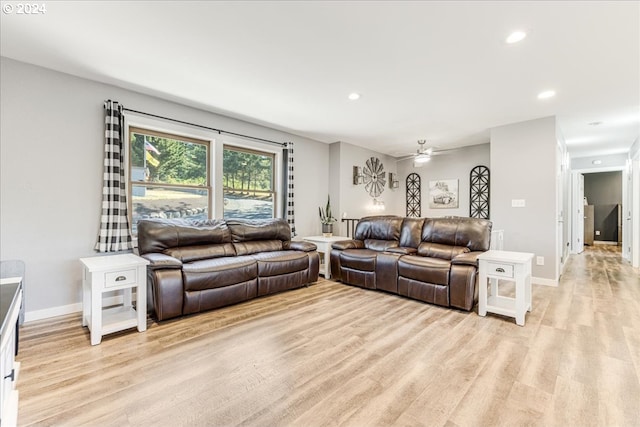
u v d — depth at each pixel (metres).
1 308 1.10
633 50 2.39
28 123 2.71
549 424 1.45
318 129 4.86
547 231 4.07
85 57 2.58
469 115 4.06
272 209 5.01
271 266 3.51
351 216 5.96
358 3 1.85
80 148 2.99
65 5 1.89
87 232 3.04
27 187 2.72
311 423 1.47
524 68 2.72
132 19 2.04
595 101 3.52
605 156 6.64
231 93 3.36
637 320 2.78
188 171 3.94
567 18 1.99
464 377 1.87
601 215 8.93
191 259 3.30
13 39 2.31
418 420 1.49
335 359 2.09
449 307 3.17
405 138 5.45
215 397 1.67
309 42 2.31
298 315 2.94
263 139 4.68
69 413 1.52
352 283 4.05
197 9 1.92
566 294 3.64
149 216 3.61
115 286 2.39
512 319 2.85
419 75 2.88
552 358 2.09
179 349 2.22
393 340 2.39
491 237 3.67
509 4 1.86
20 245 2.69
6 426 1.13
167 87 3.21
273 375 1.89
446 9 1.91
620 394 1.68
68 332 2.49
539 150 4.14
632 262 5.37
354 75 2.88
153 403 1.61
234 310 3.08
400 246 4.06
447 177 6.48
